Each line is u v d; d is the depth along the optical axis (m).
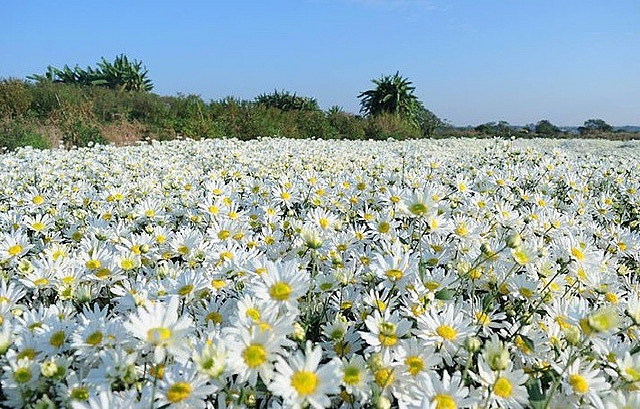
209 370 1.30
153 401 1.32
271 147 10.25
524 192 4.57
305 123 22.34
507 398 1.46
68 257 2.48
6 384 1.48
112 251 2.72
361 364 1.54
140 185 4.90
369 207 4.29
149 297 1.99
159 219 3.57
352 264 2.51
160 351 1.32
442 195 3.00
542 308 2.09
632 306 1.75
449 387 1.44
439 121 32.78
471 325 1.88
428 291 1.99
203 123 17.73
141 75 37.03
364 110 30.81
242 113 19.89
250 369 1.34
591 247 2.63
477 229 2.85
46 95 18.95
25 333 1.65
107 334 1.59
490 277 2.19
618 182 5.73
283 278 1.67
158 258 2.66
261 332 1.38
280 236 3.09
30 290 2.34
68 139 14.91
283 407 1.28
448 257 2.61
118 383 1.49
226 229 2.89
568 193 4.95
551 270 2.20
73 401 1.27
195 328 1.76
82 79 36.75
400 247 2.26
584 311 1.90
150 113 20.06
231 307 2.00
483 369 1.49
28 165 6.73
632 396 1.37
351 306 2.15
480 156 7.98
